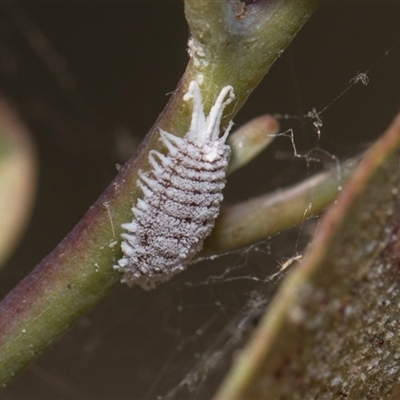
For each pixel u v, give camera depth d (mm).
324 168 56
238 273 66
